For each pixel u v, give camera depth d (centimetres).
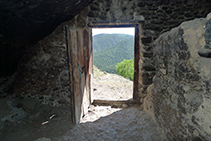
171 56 198
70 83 244
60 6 229
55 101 345
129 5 310
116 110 327
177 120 176
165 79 223
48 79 339
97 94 427
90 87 342
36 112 317
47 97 345
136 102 349
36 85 342
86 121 281
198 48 142
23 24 225
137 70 335
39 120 290
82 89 286
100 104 356
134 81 342
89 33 319
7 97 319
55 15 254
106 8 313
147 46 320
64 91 341
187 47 154
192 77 151
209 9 309
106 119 287
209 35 125
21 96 348
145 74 327
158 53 257
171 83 199
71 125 267
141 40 319
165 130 210
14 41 253
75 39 244
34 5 193
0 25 195
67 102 343
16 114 292
